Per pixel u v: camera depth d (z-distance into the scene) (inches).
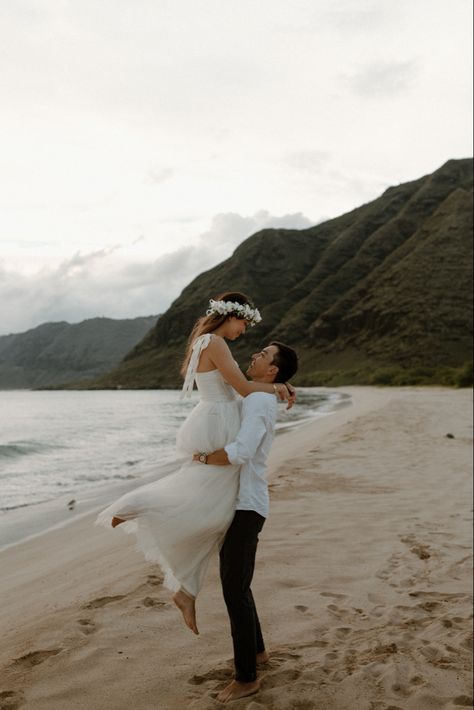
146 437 885.8
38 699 105.7
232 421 113.8
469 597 173.5
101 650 126.0
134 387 7347.4
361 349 5570.9
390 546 224.2
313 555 209.3
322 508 285.9
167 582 113.2
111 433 976.9
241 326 120.6
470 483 355.3
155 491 109.1
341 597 169.9
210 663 123.0
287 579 183.0
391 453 492.4
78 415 1715.1
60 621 142.3
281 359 120.0
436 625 151.1
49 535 283.3
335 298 6934.1
